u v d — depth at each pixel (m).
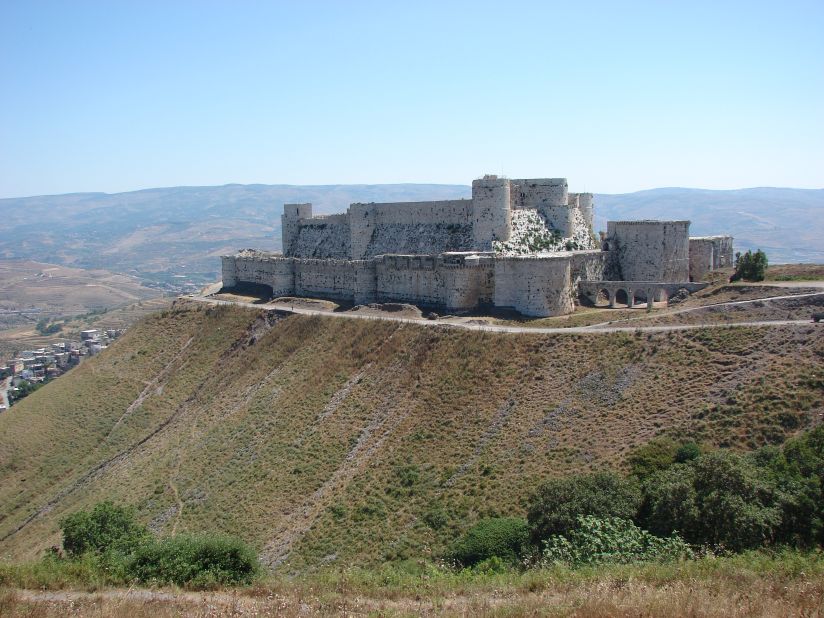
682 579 33.25
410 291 116.50
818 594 30.06
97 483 95.38
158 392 118.44
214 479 83.00
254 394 102.94
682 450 54.56
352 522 64.25
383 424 80.31
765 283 100.38
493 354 83.12
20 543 84.75
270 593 38.41
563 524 45.22
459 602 34.16
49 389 130.50
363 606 34.59
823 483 42.50
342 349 102.62
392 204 133.62
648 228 116.56
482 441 69.44
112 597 37.78
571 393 71.38
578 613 29.25
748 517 39.94
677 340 72.94
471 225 121.00
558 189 120.38
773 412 57.19
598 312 98.88
